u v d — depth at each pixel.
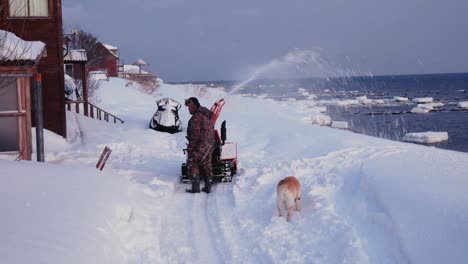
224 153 10.66
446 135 32.75
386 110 53.53
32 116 15.86
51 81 16.38
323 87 101.75
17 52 10.07
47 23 16.30
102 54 61.53
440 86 128.75
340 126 35.91
